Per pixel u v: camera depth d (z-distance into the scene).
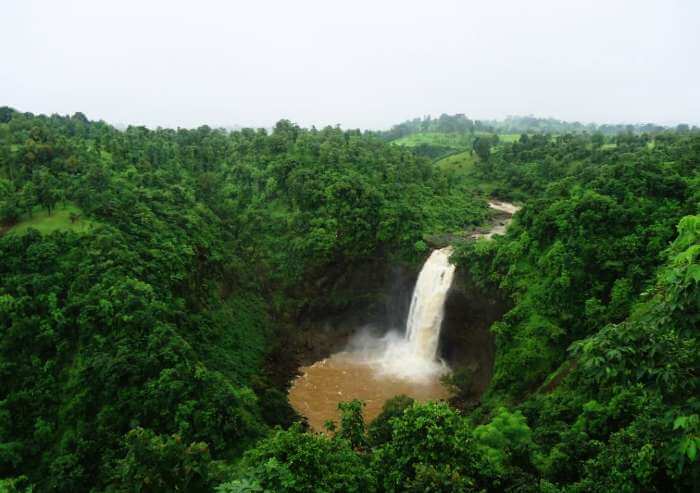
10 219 38.91
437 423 19.38
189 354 32.53
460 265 44.00
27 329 31.69
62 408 29.94
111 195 43.25
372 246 52.66
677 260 8.91
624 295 31.17
